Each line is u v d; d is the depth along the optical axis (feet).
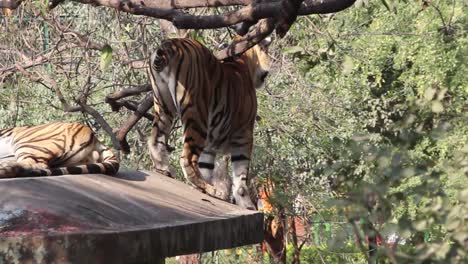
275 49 59.47
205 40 54.34
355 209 21.63
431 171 22.43
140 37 55.16
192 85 37.32
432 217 21.75
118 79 55.83
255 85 43.16
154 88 37.91
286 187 67.36
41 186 25.22
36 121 59.31
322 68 64.64
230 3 28.68
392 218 22.86
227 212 31.04
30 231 22.11
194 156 37.09
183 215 27.30
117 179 30.04
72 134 32.68
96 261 22.21
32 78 46.55
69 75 53.62
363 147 22.27
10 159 33.30
